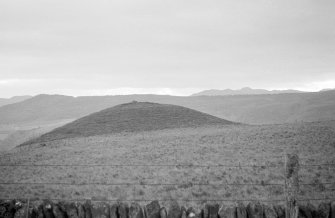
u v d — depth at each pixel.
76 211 18.16
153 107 123.81
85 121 112.38
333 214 17.45
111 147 66.31
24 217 17.34
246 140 63.78
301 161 44.12
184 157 51.38
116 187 32.91
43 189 33.59
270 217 17.31
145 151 58.97
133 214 17.64
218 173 37.97
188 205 24.92
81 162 51.28
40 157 58.97
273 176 35.50
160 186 32.91
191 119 111.12
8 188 34.28
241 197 28.23
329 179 34.25
